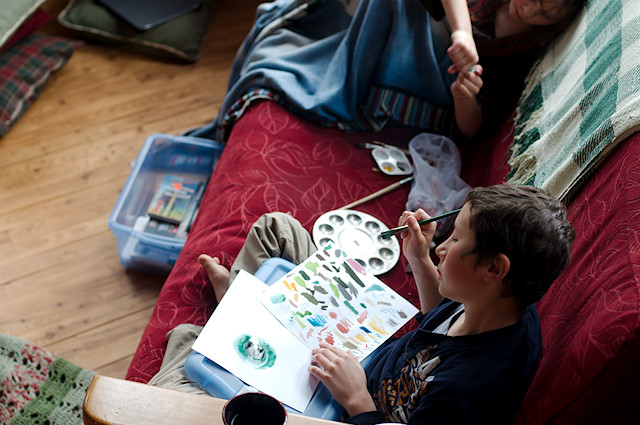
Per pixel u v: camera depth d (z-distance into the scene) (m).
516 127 1.51
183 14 2.64
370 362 1.14
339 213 1.52
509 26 1.64
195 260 1.43
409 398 0.98
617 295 0.80
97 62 2.58
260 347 1.11
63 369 1.52
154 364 1.26
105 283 1.83
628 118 1.01
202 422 0.82
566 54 1.45
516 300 0.90
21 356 1.51
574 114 1.23
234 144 1.72
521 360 0.90
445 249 0.94
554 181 1.18
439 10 1.63
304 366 1.11
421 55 1.74
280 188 1.57
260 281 1.22
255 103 1.81
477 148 1.75
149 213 1.85
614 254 0.89
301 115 1.78
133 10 2.60
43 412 1.43
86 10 2.59
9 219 1.98
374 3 1.70
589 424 0.78
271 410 0.77
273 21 1.99
